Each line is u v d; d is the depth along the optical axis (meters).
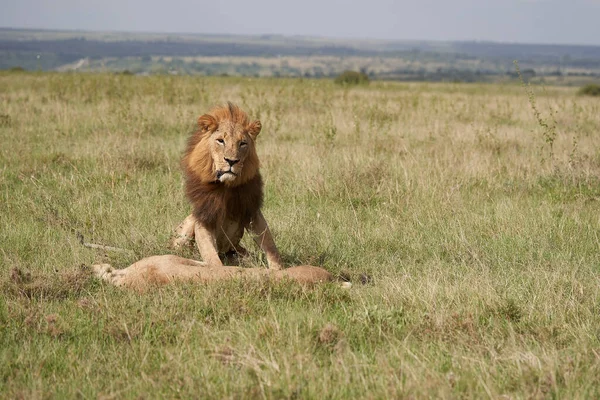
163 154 18.09
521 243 11.77
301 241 11.81
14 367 7.07
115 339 7.82
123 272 9.55
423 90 54.62
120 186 15.22
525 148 20.25
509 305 8.57
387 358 7.08
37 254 10.96
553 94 53.00
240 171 10.13
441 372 6.85
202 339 7.64
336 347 7.36
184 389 6.50
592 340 7.64
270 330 7.70
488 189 15.55
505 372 6.84
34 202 13.76
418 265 10.78
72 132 22.25
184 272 9.21
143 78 41.72
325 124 21.44
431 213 13.58
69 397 6.46
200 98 31.61
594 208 14.12
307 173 15.94
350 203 14.28
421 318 8.23
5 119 23.72
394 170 16.45
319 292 8.98
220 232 10.89
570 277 9.80
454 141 20.66
